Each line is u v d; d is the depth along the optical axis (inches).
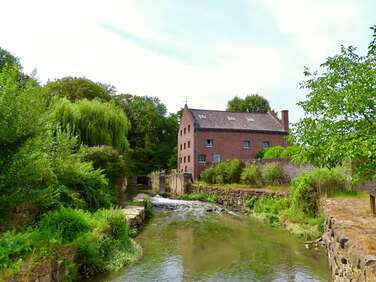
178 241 492.4
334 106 299.9
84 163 533.3
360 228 283.3
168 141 2271.2
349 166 419.2
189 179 1337.4
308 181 605.0
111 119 864.3
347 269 232.1
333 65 315.9
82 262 316.5
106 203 520.7
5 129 286.2
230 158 1464.1
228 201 968.9
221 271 353.7
